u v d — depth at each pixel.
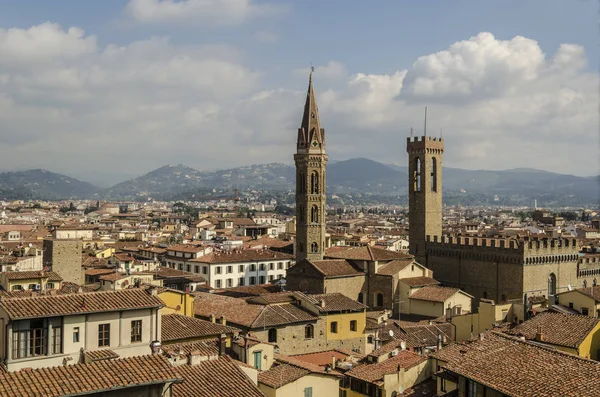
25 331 60.12
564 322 83.31
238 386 64.19
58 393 48.31
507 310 114.50
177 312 103.94
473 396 62.28
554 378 58.00
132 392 51.59
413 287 164.75
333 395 83.50
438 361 85.69
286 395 78.06
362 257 173.75
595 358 79.19
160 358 56.53
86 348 63.56
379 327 126.25
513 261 182.50
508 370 61.34
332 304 122.19
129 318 66.75
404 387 84.75
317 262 170.38
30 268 175.75
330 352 115.44
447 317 141.75
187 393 61.44
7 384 48.88
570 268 191.88
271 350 87.69
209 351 78.94
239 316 114.31
